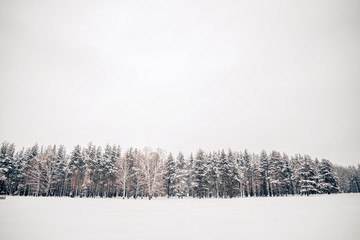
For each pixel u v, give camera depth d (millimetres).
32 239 8188
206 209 19219
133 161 56000
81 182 61031
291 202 27359
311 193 57219
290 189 66438
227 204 25062
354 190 99000
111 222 11961
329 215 14680
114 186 57781
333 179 61500
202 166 55812
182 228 10539
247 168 68438
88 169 55375
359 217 13547
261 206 21984
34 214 14320
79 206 20250
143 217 14070
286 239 8297
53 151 64062
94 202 26250
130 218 13547
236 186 55688
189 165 70125
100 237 8609
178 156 66062
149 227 10742
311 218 13414
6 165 54938
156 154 44188
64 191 62656
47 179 52469
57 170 59000
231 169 56844
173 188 58531
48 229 9875
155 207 21031
